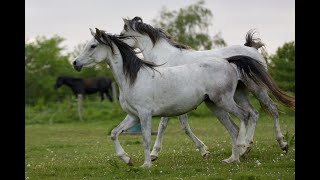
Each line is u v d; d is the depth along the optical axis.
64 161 13.08
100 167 11.59
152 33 13.07
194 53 12.91
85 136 21.44
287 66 29.75
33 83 46.56
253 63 11.32
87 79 40.78
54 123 29.36
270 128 21.02
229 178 9.38
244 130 11.12
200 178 9.43
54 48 49.88
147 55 13.13
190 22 54.97
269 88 11.27
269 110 12.38
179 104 10.90
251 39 13.59
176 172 10.28
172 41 13.19
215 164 11.20
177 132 21.55
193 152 13.70
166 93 10.77
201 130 22.14
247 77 11.44
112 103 34.16
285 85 28.70
